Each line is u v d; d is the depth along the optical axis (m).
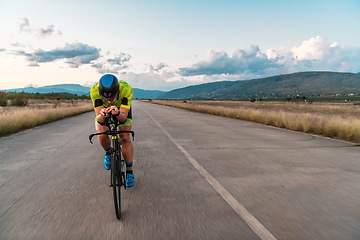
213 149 6.41
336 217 2.65
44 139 7.95
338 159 5.37
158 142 7.42
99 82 2.74
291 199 3.15
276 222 2.52
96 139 7.95
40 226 2.45
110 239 2.20
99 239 2.20
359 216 2.68
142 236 2.24
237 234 2.28
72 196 3.25
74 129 10.53
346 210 2.83
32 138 8.16
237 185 3.68
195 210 2.80
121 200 3.11
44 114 13.89
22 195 3.29
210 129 10.62
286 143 7.37
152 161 5.14
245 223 2.49
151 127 11.26
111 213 2.74
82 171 4.41
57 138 8.15
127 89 3.19
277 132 9.91
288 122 11.38
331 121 9.78
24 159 5.32
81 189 3.51
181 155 5.71
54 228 2.40
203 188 3.54
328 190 3.48
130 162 3.47
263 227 2.41
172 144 7.10
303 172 4.37
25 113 12.45
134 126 11.67
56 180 3.92
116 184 2.74
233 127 11.53
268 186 3.64
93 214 2.71
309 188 3.56
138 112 23.77
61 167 4.69
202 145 6.96
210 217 2.63
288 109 43.53
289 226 2.44
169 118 16.50
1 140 7.77
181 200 3.10
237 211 2.78
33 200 3.12
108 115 2.76
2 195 3.30
